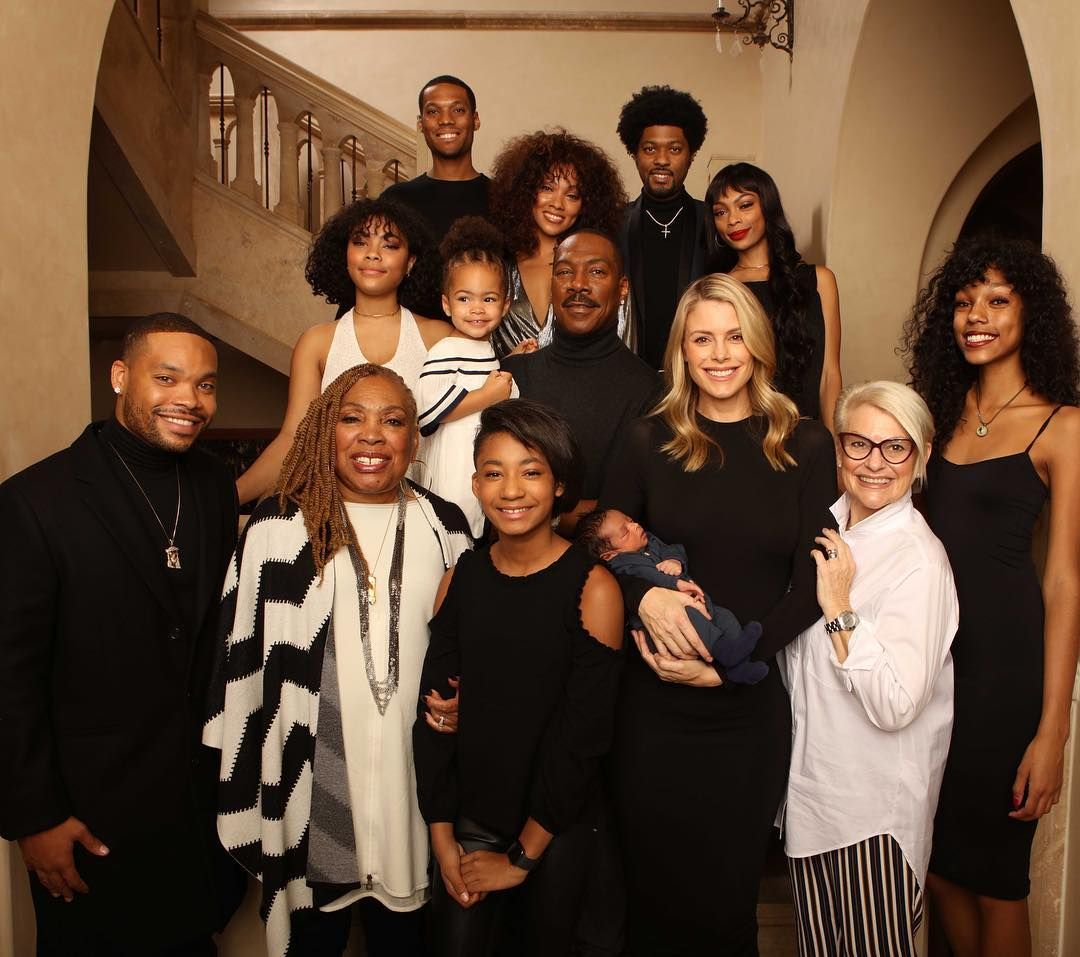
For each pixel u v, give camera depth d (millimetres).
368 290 2701
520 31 6172
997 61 4211
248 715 2078
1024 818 2092
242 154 5625
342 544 2104
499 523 1993
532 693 2000
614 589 2021
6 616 1947
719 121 6180
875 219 4500
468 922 1999
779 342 2973
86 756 2018
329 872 2041
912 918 1958
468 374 2570
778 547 2053
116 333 6172
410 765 2123
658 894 2061
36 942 2311
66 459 2088
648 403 2439
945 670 2045
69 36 2564
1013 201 5242
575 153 3092
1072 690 2168
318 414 2150
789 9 5336
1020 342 2174
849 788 1979
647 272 3475
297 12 6156
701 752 2023
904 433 1984
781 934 2664
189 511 2191
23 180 2340
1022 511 2121
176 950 2211
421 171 5609
